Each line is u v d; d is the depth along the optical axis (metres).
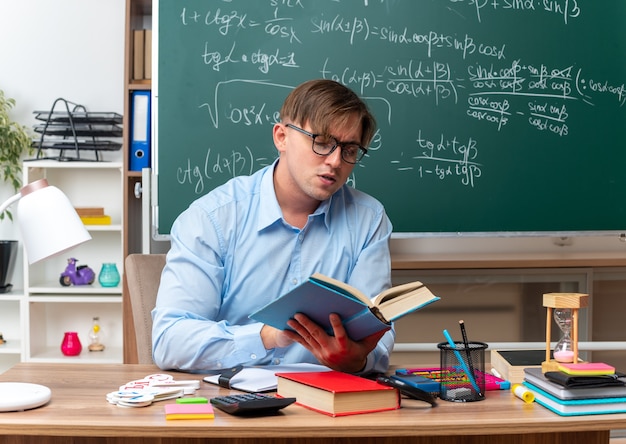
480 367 1.33
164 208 2.93
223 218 1.75
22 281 3.59
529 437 1.37
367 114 1.59
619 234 3.05
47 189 1.44
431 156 2.98
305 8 2.95
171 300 1.64
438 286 2.97
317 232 1.79
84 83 3.55
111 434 1.15
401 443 1.34
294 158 1.59
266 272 1.76
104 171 3.57
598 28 3.04
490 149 3.00
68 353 3.36
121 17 3.55
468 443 1.36
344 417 1.20
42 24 3.55
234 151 2.94
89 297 3.32
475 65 3.00
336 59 2.96
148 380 1.42
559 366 1.31
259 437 1.25
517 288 3.00
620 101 3.06
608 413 1.23
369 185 2.96
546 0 3.02
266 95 2.94
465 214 2.99
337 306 1.31
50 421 1.16
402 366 1.66
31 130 3.56
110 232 3.60
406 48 2.98
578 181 3.03
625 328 3.03
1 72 3.54
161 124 2.92
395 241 3.34
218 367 1.55
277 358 1.71
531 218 3.01
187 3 2.92
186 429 1.15
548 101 3.02
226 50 2.93
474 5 3.00
